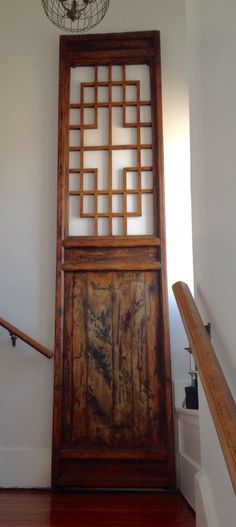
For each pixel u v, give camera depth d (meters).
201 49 1.39
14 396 2.44
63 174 2.63
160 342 2.43
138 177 2.64
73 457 2.30
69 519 1.76
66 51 2.78
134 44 2.77
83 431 2.35
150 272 2.52
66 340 2.46
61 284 2.51
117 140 2.70
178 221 2.60
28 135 2.75
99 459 2.29
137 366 2.42
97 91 2.75
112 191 2.63
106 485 2.26
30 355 2.49
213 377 0.94
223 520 1.09
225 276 1.10
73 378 2.41
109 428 2.35
